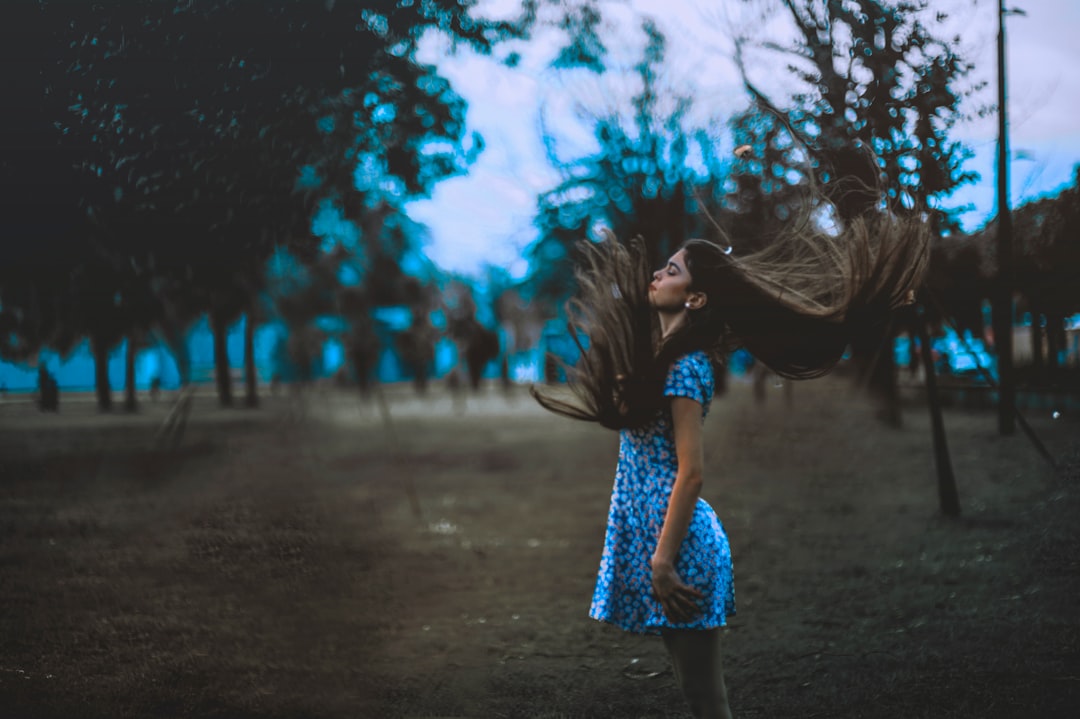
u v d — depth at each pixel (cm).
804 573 743
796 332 321
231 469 1505
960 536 839
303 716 440
